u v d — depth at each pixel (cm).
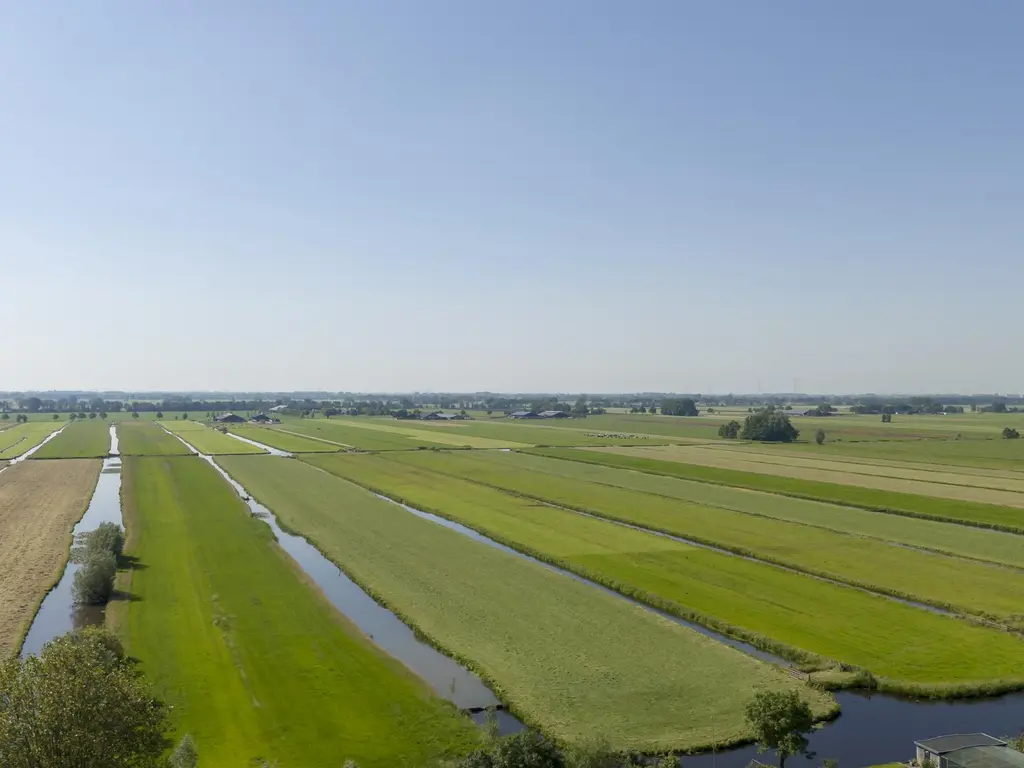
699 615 5053
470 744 3338
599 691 3875
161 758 3038
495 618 4984
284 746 3309
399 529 7844
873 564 6319
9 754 2405
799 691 3906
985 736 3309
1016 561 6391
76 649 2806
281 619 4981
